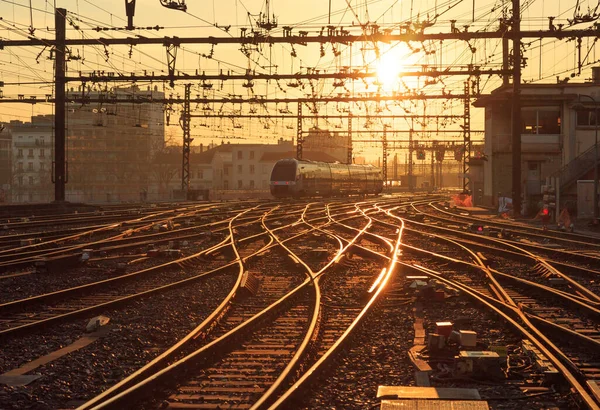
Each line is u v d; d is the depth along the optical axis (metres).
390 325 10.91
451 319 11.27
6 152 127.88
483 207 53.31
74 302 12.91
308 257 19.92
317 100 42.84
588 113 49.22
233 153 137.75
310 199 64.44
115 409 6.38
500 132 50.75
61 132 40.44
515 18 31.34
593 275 16.39
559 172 44.53
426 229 31.78
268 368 8.25
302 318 11.34
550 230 29.16
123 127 116.75
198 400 6.96
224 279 15.94
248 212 41.66
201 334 9.77
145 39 32.06
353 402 6.97
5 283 15.17
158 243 23.52
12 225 28.70
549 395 7.24
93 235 26.44
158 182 118.88
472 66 36.12
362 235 27.00
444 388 7.25
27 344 9.55
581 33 30.62
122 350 9.27
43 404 6.98
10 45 33.06
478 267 17.09
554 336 10.03
